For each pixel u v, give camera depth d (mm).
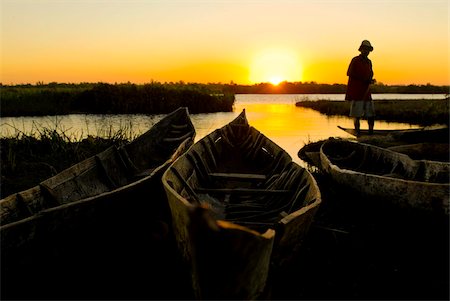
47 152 9617
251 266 2654
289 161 6219
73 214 3668
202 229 2377
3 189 6883
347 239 4727
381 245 4512
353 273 3961
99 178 6109
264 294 3107
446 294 3521
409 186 4523
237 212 4855
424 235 4641
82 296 3576
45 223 3506
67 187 5172
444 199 4234
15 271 3418
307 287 3715
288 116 23203
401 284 3717
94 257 3967
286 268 3623
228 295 2688
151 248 4246
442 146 8094
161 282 3797
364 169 7309
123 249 4246
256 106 36594
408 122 18641
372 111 10523
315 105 30688
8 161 8406
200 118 21969
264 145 8438
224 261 2514
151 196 5125
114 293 3627
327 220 5387
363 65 10141
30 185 7148
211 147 8148
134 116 23234
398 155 6406
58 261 3682
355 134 10688
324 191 6699
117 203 4156
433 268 3961
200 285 2705
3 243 3295
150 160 8492
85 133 14984
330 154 8484
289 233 3346
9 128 16562
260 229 4129
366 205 5465
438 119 18047
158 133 9453
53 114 24328
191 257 2895
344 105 26172
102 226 3982
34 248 3482
